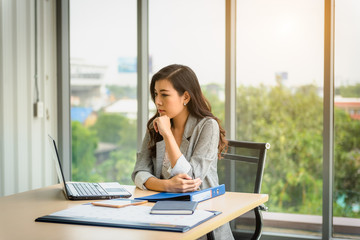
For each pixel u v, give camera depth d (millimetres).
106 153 4129
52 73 4141
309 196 3514
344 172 3412
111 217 1609
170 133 2234
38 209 1834
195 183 2084
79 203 1949
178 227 1457
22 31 3822
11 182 3721
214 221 1566
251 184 2350
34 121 3941
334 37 3408
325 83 3383
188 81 2334
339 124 3412
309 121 3492
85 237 1398
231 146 2461
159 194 2014
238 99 3680
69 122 4223
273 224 3625
